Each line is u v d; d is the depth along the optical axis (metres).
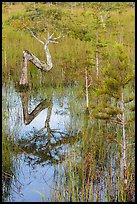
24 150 7.58
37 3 21.75
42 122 9.58
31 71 13.98
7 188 6.08
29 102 11.62
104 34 16.02
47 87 13.09
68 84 13.22
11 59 14.78
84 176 6.02
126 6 21.55
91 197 5.38
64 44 16.00
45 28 16.59
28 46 16.14
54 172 6.52
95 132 7.92
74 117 9.43
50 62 13.70
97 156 6.78
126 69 5.77
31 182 6.22
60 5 22.97
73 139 7.97
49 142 8.02
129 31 17.61
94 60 12.02
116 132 7.31
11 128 8.45
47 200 5.61
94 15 13.09
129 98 5.96
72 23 17.38
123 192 5.55
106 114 5.82
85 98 10.91
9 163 6.45
